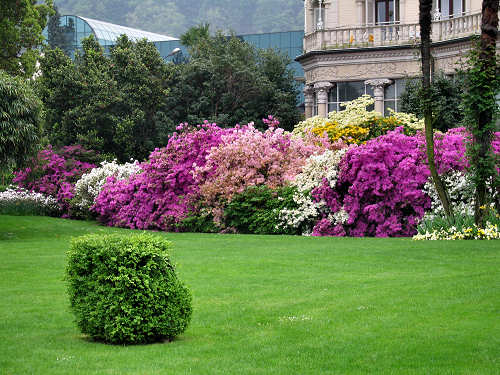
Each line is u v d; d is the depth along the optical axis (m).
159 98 37.38
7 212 30.89
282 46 62.12
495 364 6.16
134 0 157.00
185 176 23.69
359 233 19.64
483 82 15.40
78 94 35.09
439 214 18.09
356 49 33.38
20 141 21.05
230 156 22.27
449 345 6.81
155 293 7.40
